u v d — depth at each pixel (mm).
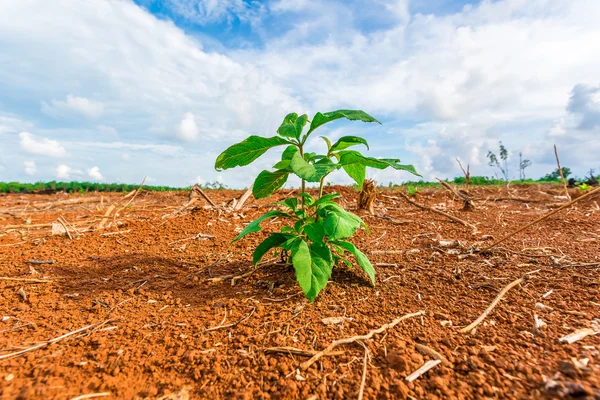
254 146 2467
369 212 5102
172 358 1789
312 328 2018
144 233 4203
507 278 2639
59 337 1979
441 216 5000
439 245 3518
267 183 2633
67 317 2246
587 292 2330
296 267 2104
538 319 2002
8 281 2793
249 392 1527
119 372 1679
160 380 1622
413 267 2932
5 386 1534
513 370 1591
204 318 2197
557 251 3215
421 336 1915
